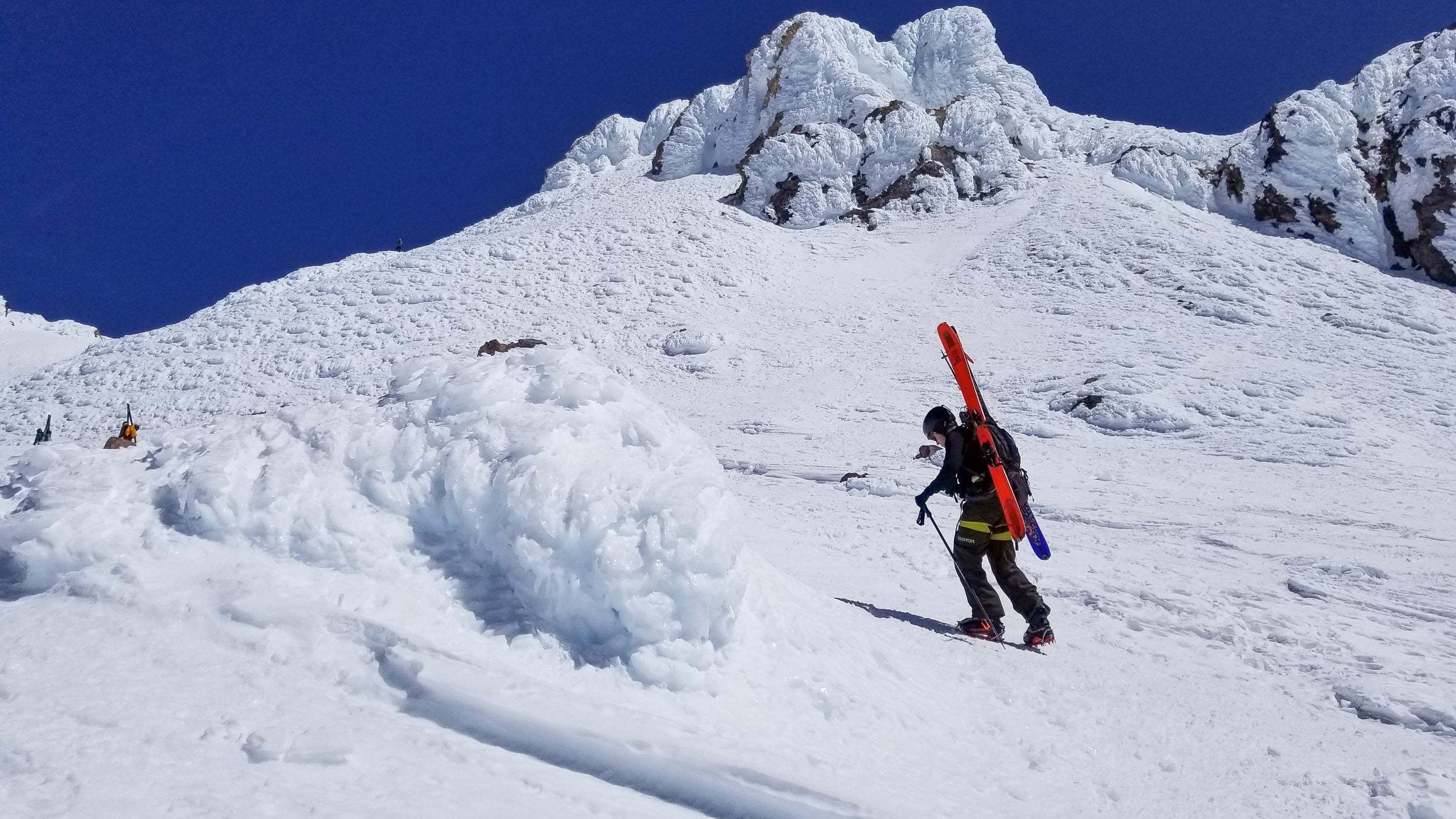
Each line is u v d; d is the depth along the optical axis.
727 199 42.28
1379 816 3.28
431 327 30.17
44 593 2.86
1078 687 4.39
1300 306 27.16
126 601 2.76
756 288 33.00
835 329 28.80
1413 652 5.74
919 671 4.08
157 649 2.56
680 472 3.36
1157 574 7.73
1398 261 33.50
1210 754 3.79
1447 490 13.52
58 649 2.51
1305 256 32.00
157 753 2.10
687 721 2.82
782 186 41.56
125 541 2.98
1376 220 34.06
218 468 3.17
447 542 3.21
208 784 2.01
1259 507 12.12
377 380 26.17
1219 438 17.48
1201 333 24.97
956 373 5.42
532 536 3.03
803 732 3.03
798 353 26.78
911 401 21.39
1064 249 32.88
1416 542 9.95
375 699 2.55
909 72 52.38
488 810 2.16
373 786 2.15
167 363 29.81
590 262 35.06
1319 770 3.70
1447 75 34.88
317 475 3.23
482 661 2.76
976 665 4.46
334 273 38.38
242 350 29.94
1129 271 30.50
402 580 3.05
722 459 16.81
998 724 3.73
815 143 42.00
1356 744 4.10
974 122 43.19
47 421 25.64
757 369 25.91
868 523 9.91
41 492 3.11
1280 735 4.11
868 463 15.80
